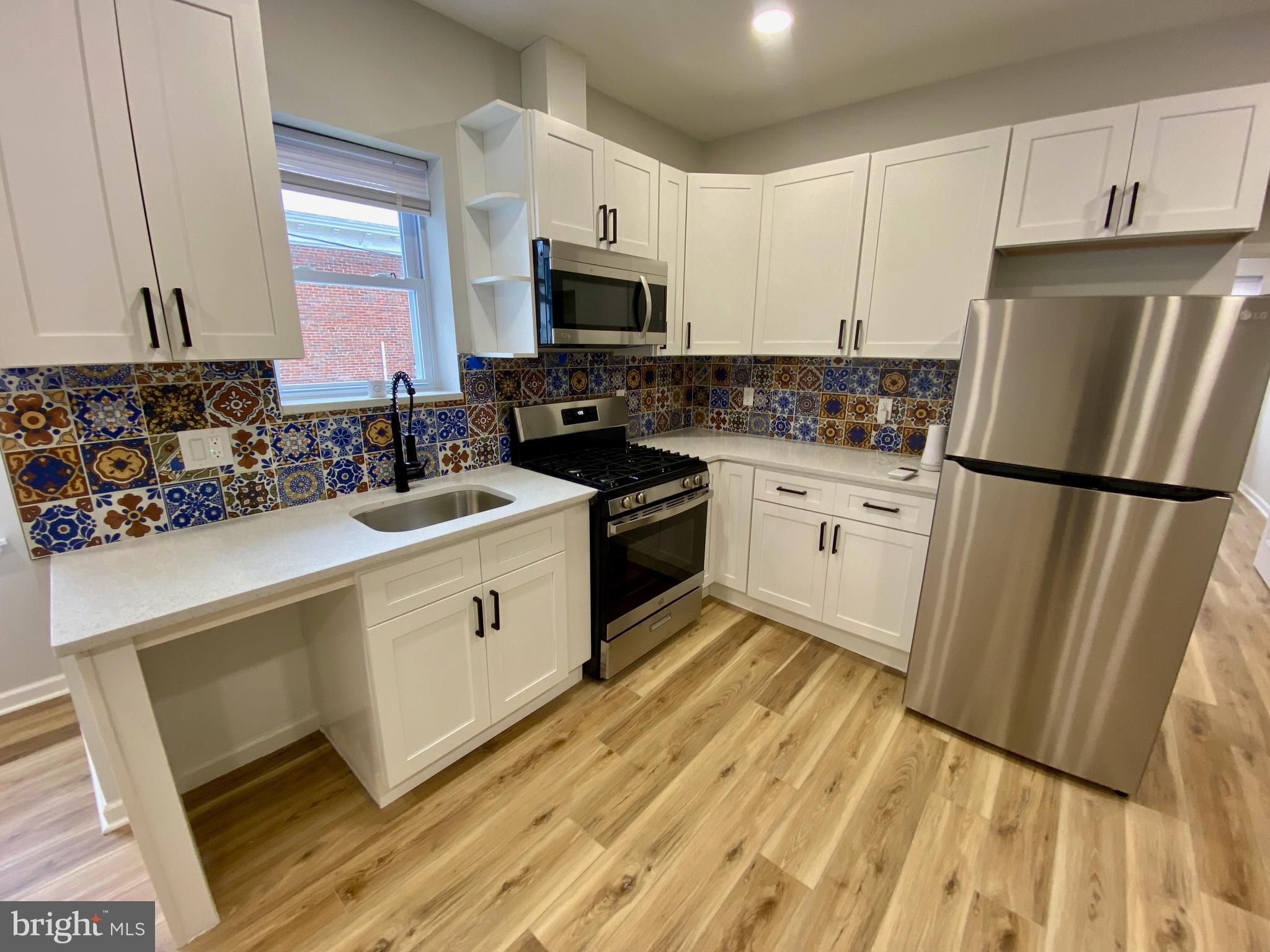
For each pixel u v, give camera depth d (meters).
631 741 1.95
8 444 1.33
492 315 2.26
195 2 1.22
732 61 2.29
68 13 1.08
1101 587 1.63
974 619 1.87
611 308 2.27
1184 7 1.84
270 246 1.40
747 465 2.67
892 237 2.30
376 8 1.81
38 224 1.10
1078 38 2.06
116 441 1.47
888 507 2.23
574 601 2.10
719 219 2.67
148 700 1.15
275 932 1.31
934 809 1.67
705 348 2.79
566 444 2.60
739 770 1.82
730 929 1.32
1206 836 1.57
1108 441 1.54
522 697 1.96
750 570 2.78
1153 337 1.44
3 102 1.04
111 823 1.57
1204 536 1.47
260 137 1.35
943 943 1.29
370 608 1.46
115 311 1.21
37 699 2.14
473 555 1.69
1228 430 1.39
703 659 2.46
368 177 1.92
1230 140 1.66
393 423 1.94
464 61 2.06
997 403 1.70
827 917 1.35
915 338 2.31
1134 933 1.31
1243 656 2.54
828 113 2.77
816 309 2.57
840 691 2.23
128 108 1.17
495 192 2.11
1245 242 2.58
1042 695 1.78
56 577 1.29
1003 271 2.32
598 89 2.57
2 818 1.61
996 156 2.02
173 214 1.25
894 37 2.08
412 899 1.39
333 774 1.79
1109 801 1.70
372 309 2.05
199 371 1.57
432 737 1.69
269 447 1.73
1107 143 1.82
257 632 1.79
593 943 1.29
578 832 1.58
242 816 1.62
